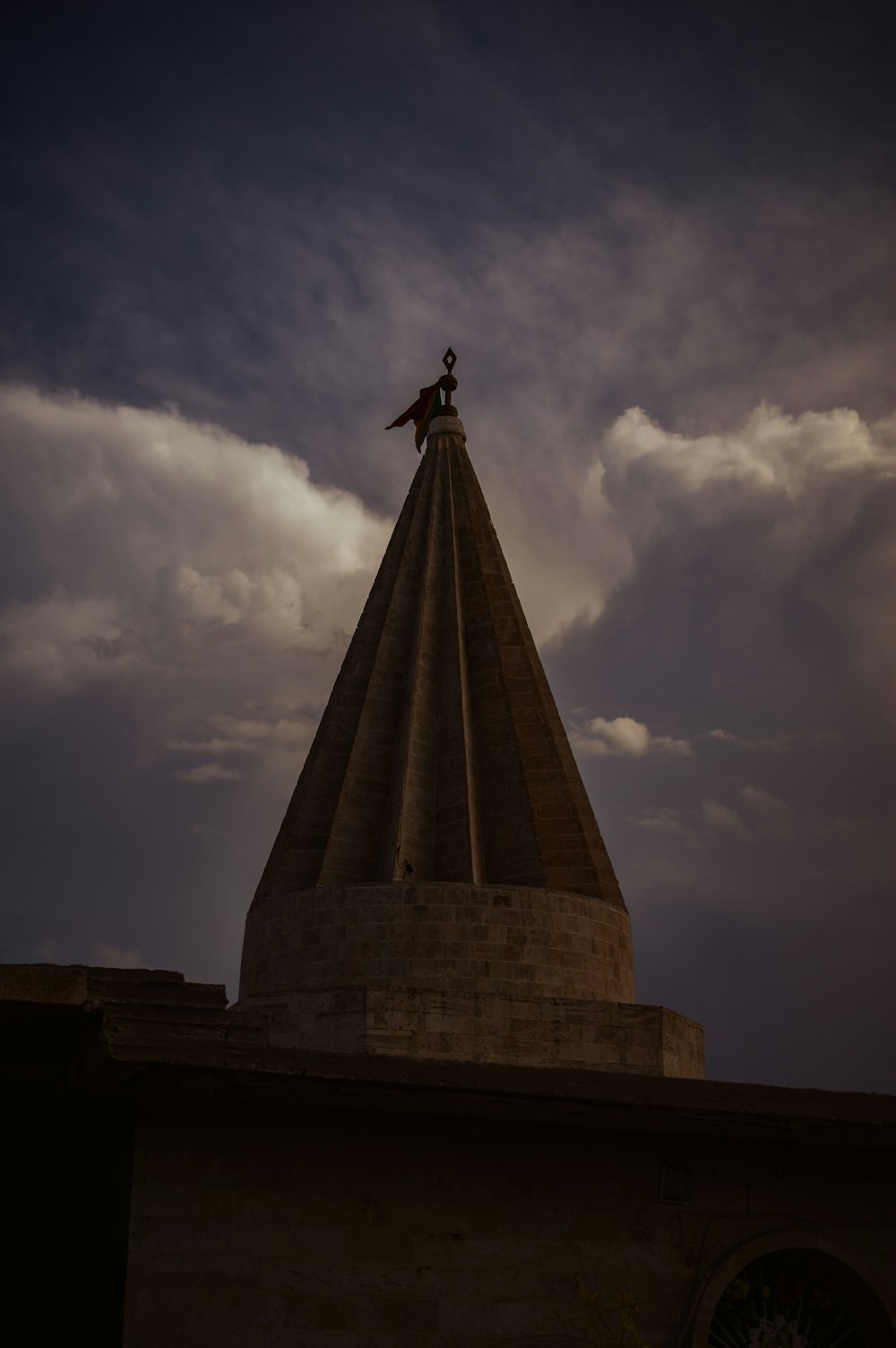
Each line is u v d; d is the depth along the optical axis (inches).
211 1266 560.7
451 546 1187.9
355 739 1088.8
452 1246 599.5
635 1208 635.5
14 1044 567.5
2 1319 671.8
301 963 949.2
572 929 962.1
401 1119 612.1
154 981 519.8
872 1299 655.1
